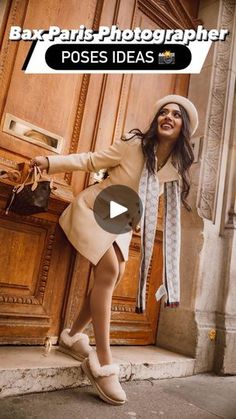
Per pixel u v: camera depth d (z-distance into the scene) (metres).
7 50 1.77
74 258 1.91
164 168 1.60
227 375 2.14
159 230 2.32
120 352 1.95
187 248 2.33
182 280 2.30
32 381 1.37
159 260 2.36
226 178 2.50
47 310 1.81
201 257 2.25
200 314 2.20
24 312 1.73
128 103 2.26
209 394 1.71
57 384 1.43
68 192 1.92
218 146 2.50
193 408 1.48
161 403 1.48
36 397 1.33
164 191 1.65
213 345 2.19
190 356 2.11
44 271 1.82
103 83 2.13
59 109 1.94
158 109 1.61
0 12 1.75
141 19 2.39
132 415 1.30
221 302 2.30
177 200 1.63
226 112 2.55
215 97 2.55
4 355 1.50
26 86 1.82
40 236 1.83
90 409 1.29
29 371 1.36
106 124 2.12
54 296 1.84
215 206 2.41
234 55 2.66
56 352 1.66
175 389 1.71
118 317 2.11
